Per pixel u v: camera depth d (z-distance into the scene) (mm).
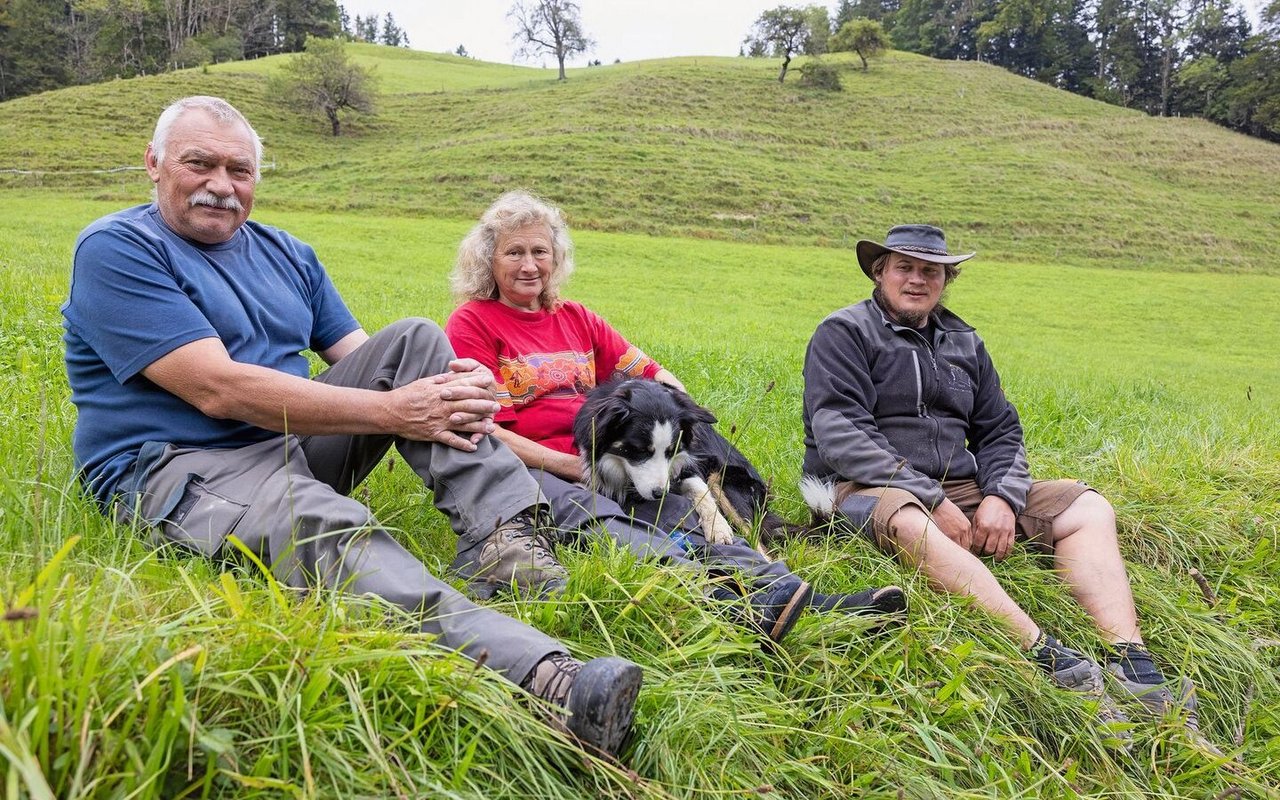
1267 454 5441
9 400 3994
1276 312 31031
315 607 1999
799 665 2705
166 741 1529
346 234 30219
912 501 3434
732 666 2537
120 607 1912
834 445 3662
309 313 3195
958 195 49875
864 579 3330
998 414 4012
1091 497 3650
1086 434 6434
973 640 2959
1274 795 2799
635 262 31750
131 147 51531
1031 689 2932
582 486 3391
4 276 8445
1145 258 42281
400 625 2031
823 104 69125
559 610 2443
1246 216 49938
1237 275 40281
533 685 2031
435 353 2770
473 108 68938
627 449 3695
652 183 46688
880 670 2799
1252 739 3189
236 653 1788
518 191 3680
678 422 3809
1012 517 3613
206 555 2393
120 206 32656
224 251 2945
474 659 2080
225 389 2531
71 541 1623
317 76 60531
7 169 44781
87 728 1443
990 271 36594
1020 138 63188
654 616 2562
